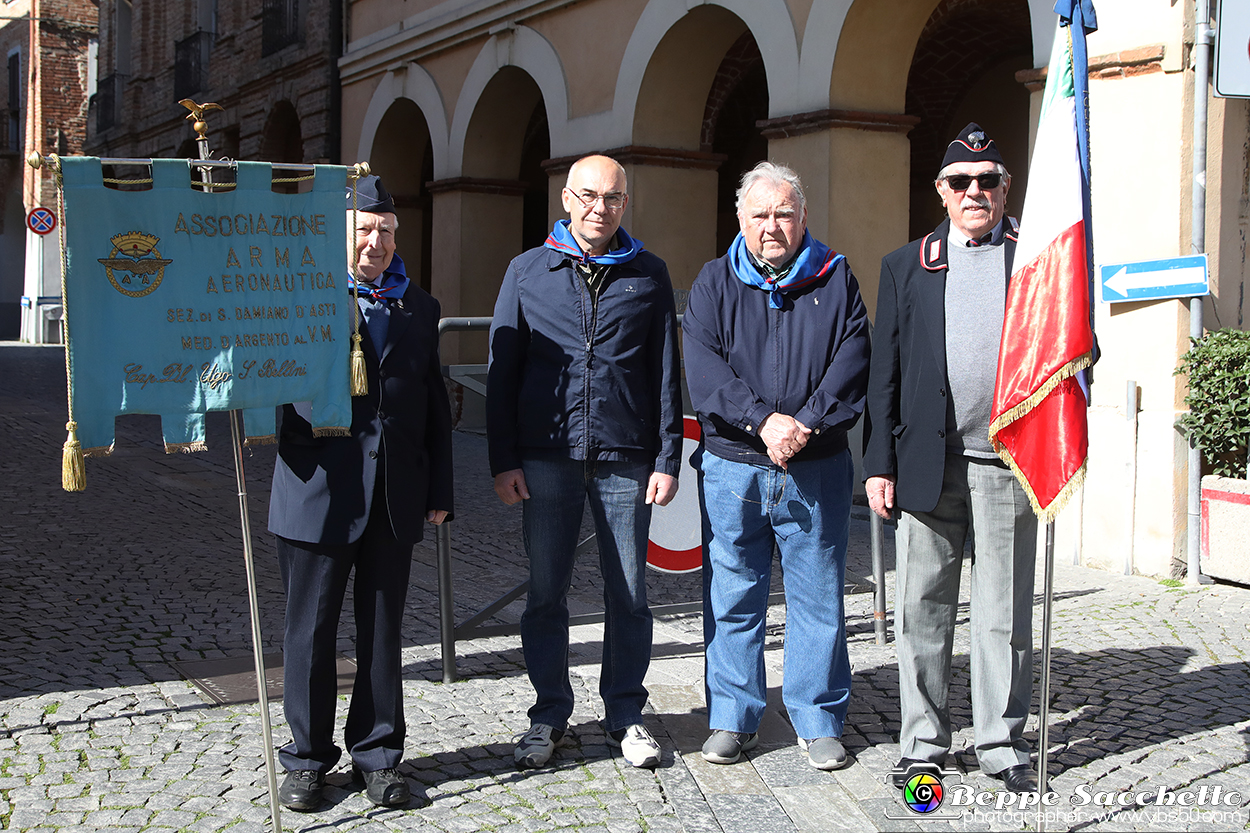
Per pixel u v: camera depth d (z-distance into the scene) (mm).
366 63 15172
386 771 3396
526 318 3766
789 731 4055
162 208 3025
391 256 3506
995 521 3469
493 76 12656
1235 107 6375
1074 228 3094
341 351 3275
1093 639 5078
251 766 3627
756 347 3727
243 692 4312
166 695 4273
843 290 3754
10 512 7852
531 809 3363
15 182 34312
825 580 3771
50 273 30656
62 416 13398
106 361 2963
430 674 4633
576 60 11359
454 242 13461
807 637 3793
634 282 3748
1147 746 3852
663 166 10656
